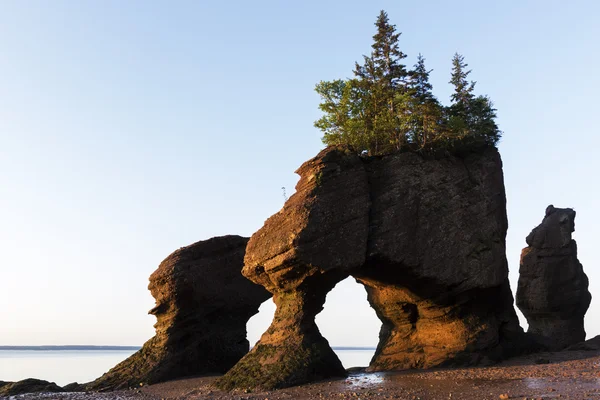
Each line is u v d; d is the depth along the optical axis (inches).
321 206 1390.3
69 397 1485.0
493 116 1930.4
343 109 1787.6
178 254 1980.8
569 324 2111.2
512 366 1433.3
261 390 1256.2
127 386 1731.1
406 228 1504.7
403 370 1571.1
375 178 1550.2
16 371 4097.0
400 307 1715.1
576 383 1058.7
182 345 1908.2
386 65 1936.5
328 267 1357.0
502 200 1793.8
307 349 1352.1
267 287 1529.3
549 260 2138.3
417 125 1728.6
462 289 1561.3
